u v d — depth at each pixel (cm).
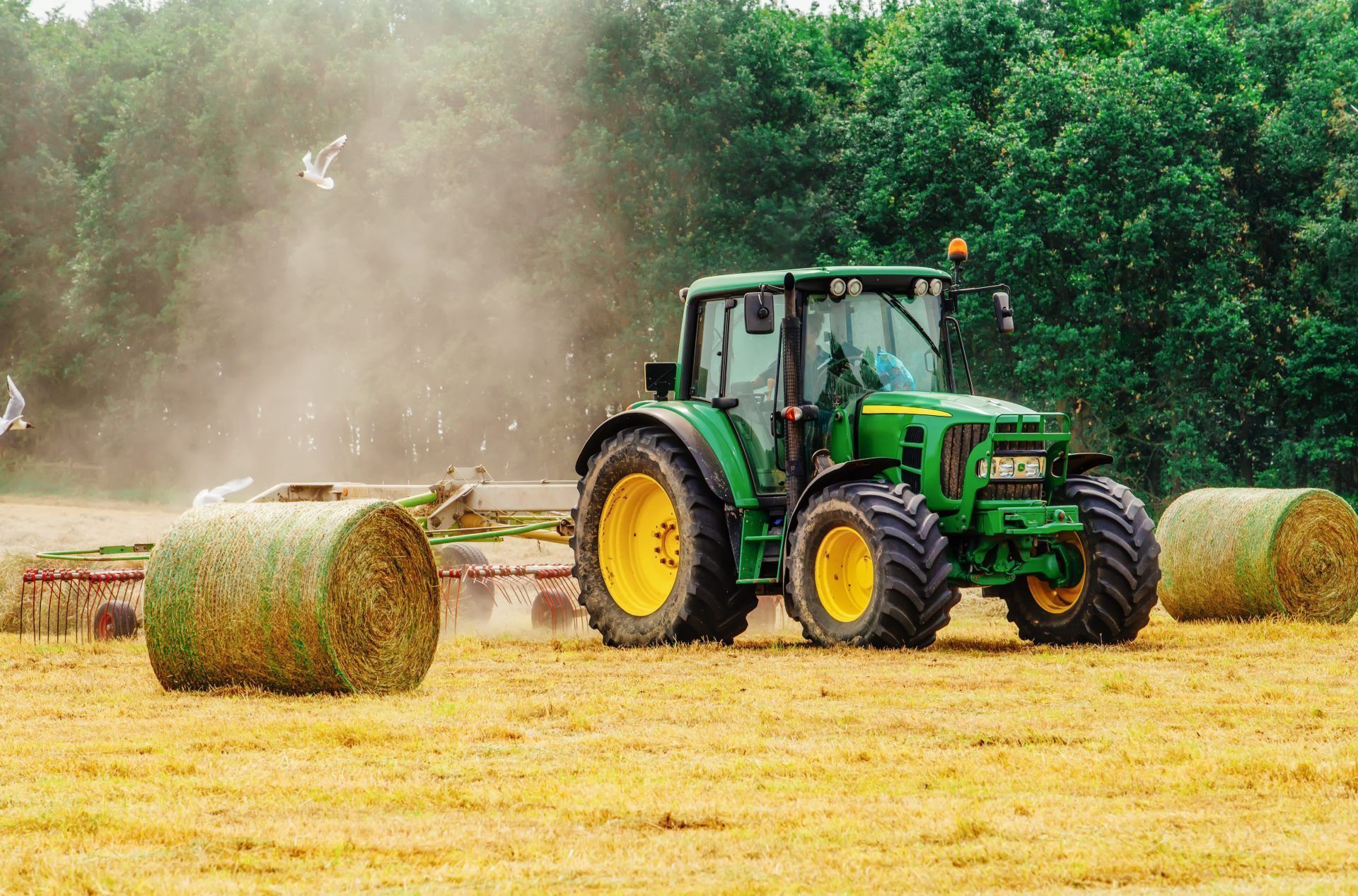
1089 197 8050
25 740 1738
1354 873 1098
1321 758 1528
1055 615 2830
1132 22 11019
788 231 8850
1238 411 8750
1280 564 3328
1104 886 1066
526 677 2338
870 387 2825
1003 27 9062
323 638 2117
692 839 1214
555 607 3394
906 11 11200
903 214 8556
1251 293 8500
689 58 9194
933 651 2638
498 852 1173
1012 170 8169
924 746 1638
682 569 2831
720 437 2841
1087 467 2997
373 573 2184
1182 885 1066
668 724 1811
